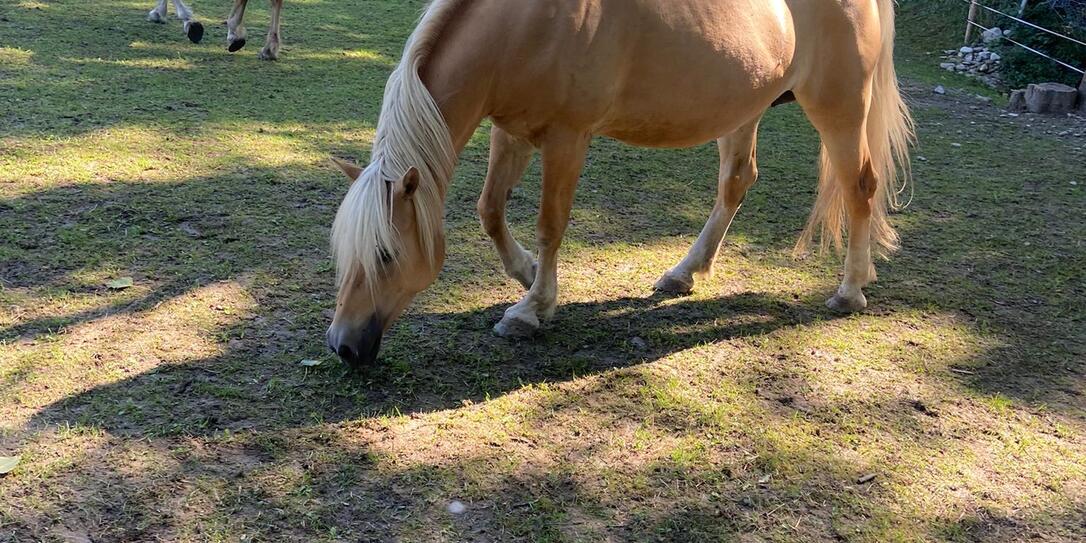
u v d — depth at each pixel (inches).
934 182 220.7
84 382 103.8
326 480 90.9
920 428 110.3
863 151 138.9
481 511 88.6
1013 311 147.4
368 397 107.1
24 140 181.8
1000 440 108.8
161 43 277.4
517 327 124.8
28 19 288.4
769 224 185.5
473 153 214.4
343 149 201.3
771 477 98.1
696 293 147.9
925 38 424.2
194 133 200.2
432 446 98.6
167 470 89.8
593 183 200.8
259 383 107.7
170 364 109.5
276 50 274.4
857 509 93.7
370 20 358.0
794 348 130.0
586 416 107.7
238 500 86.4
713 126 125.8
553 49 107.6
